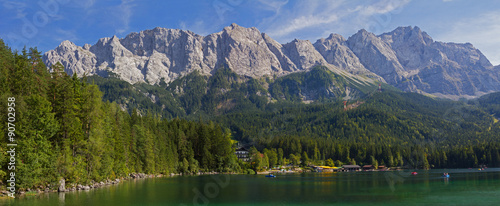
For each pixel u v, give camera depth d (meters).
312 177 174.38
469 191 100.44
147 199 77.25
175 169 175.38
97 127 95.44
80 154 89.75
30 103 78.38
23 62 88.38
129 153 133.75
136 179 129.75
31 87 87.06
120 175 120.75
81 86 95.81
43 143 76.12
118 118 129.25
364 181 142.25
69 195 76.88
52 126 79.50
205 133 194.12
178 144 184.75
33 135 75.56
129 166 133.38
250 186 116.38
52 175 79.81
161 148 163.75
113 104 132.12
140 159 145.00
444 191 100.69
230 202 79.00
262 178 160.88
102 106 108.19
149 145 148.38
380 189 106.75
